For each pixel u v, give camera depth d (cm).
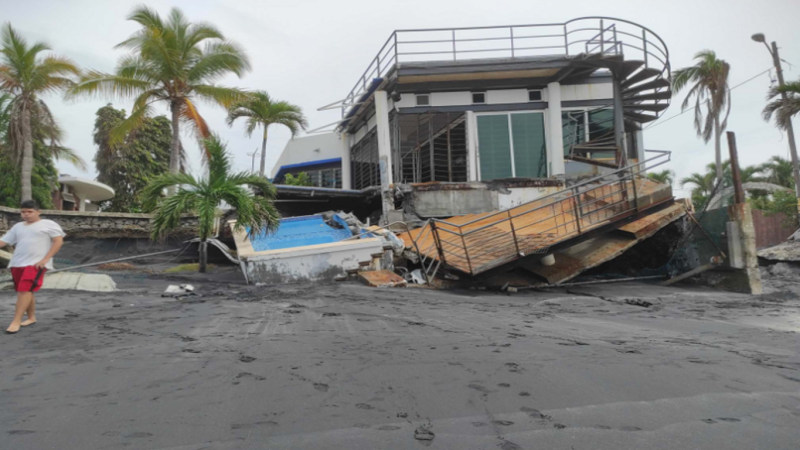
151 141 3067
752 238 1054
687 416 275
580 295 982
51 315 572
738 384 340
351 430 246
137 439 231
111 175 2953
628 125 1819
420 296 872
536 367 371
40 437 231
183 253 1719
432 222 1047
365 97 1730
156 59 1712
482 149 1647
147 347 415
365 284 987
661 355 427
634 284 1178
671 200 1199
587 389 321
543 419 267
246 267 994
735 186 1092
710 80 2528
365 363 371
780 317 725
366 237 1138
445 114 1658
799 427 261
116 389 304
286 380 326
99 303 674
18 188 2109
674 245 1290
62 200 2561
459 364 374
